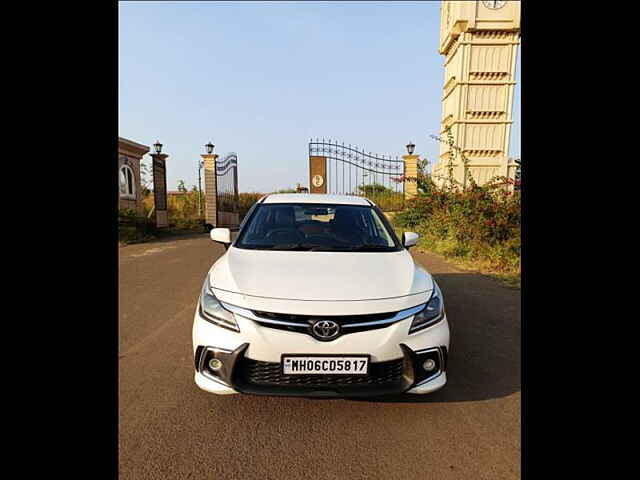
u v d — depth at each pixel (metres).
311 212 3.41
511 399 2.37
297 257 2.64
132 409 2.21
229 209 14.79
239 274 2.34
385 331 2.03
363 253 2.80
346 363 1.98
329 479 1.68
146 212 13.98
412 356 2.04
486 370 2.76
